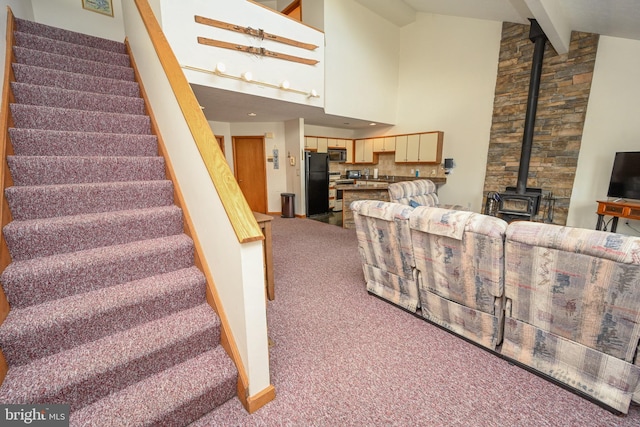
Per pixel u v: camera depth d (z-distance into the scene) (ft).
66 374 3.82
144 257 5.40
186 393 4.18
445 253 5.97
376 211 7.14
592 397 4.60
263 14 12.21
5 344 3.76
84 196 5.79
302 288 9.03
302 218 21.20
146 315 4.92
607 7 9.23
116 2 13.48
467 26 16.94
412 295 7.33
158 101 7.26
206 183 4.99
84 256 5.03
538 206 14.15
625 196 11.44
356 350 5.99
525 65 14.69
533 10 9.61
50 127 6.61
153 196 6.64
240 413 4.46
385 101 20.30
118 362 4.08
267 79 12.78
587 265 4.14
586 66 12.71
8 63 6.72
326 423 4.30
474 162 17.46
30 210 5.26
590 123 12.94
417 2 17.07
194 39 10.50
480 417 4.40
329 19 15.58
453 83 18.02
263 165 22.20
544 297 4.78
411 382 5.11
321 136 23.86
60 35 8.92
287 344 6.18
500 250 5.05
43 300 4.52
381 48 19.17
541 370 5.16
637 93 11.75
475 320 5.96
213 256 5.11
